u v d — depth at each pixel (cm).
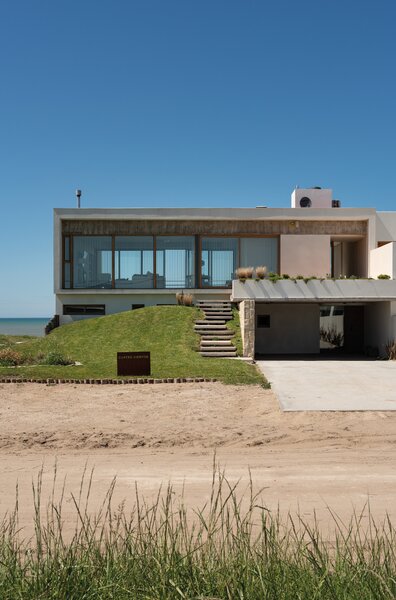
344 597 330
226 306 2214
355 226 2452
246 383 1316
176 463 738
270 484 649
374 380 1391
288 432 908
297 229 2445
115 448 816
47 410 1051
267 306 2134
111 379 1325
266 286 1911
